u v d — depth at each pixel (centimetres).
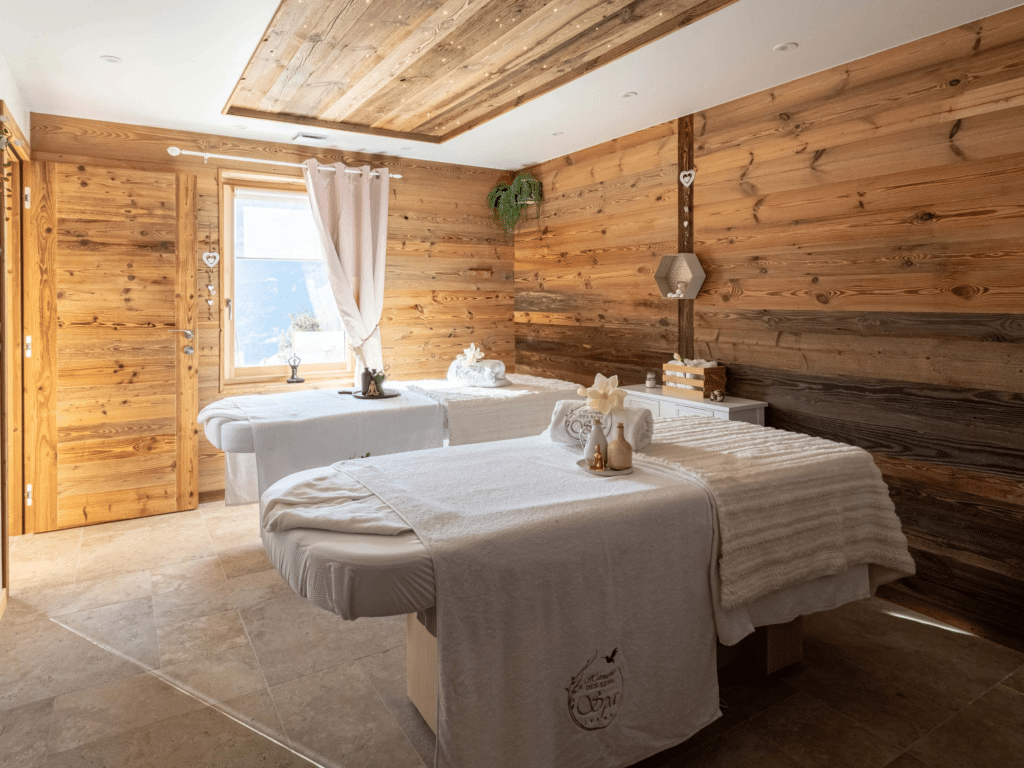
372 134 412
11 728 195
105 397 373
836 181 299
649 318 408
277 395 367
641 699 174
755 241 338
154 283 382
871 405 290
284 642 246
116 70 302
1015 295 241
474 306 515
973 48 250
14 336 353
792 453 219
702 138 364
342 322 450
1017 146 239
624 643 171
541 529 161
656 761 182
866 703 208
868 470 215
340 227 438
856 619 266
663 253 394
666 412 356
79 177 361
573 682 163
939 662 233
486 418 361
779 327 329
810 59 289
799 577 192
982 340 251
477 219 511
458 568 149
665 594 177
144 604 275
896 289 279
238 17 249
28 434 356
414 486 193
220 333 420
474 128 399
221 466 421
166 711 204
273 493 194
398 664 231
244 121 382
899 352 279
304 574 155
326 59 301
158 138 394
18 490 357
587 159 448
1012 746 188
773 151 327
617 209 426
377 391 363
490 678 152
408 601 146
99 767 179
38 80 315
